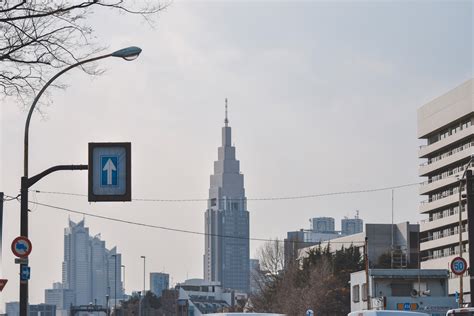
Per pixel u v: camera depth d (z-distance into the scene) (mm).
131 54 49656
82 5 35562
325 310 189125
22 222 52938
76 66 39438
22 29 35875
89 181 51344
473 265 87750
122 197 51156
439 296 163375
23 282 52500
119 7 35906
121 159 51344
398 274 166500
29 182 52969
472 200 86938
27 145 53812
